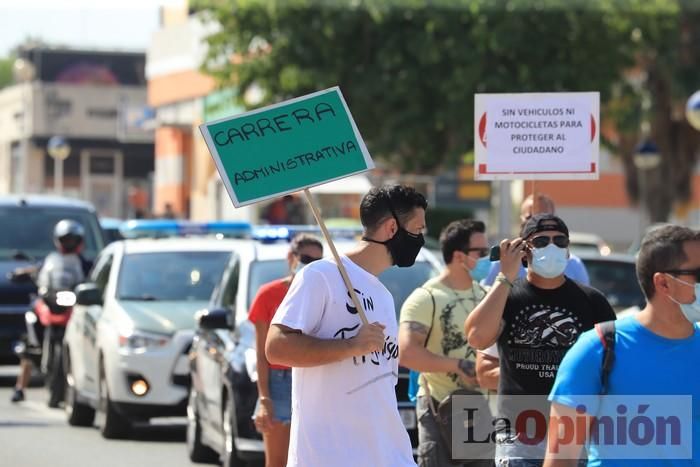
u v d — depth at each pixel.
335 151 11.88
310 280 11.09
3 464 22.75
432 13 51.59
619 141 64.88
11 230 37.50
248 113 11.84
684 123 63.72
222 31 55.12
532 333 13.23
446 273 15.59
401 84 52.03
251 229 31.38
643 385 10.00
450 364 14.85
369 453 10.98
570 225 78.00
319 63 52.97
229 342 21.02
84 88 130.25
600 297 13.42
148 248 28.41
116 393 25.52
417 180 62.28
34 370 38.97
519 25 51.38
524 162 17.30
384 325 11.25
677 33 57.75
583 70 52.44
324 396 10.98
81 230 32.22
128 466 22.67
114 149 129.88
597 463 10.16
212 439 21.83
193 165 91.19
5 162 139.12
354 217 54.91
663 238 10.04
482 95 17.36
